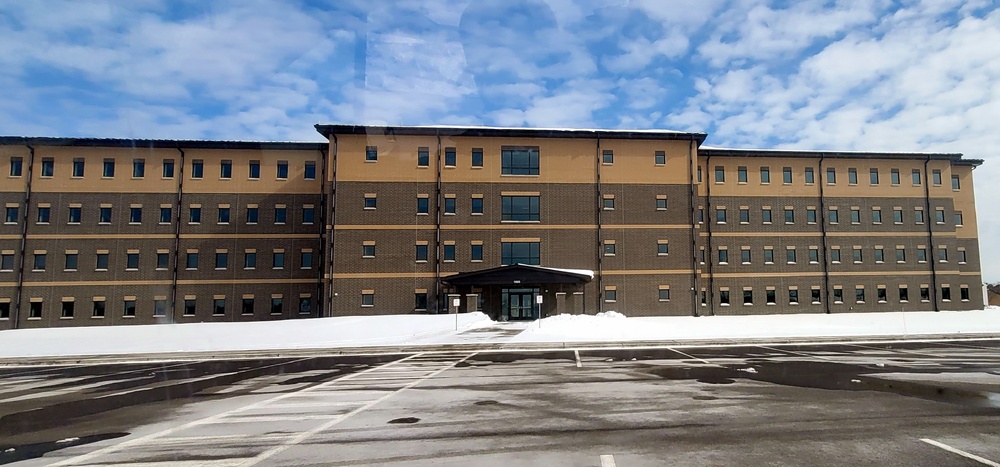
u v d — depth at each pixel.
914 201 43.25
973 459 5.96
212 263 38.22
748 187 42.09
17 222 37.28
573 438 7.01
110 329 30.72
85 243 37.50
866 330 25.69
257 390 11.55
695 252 37.41
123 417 8.94
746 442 6.71
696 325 29.38
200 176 38.97
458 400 9.79
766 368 13.73
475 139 37.28
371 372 14.21
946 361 14.92
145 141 38.78
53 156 38.03
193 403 10.13
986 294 51.12
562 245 36.75
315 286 38.50
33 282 36.78
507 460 6.10
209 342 23.58
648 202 37.62
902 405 8.92
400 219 36.22
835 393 10.08
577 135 37.56
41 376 14.77
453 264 36.06
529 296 35.53
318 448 6.75
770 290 41.19
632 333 24.55
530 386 11.25
